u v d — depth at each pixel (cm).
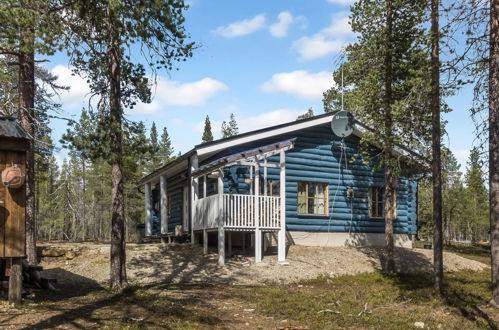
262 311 996
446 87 1072
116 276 1140
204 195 1705
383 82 1558
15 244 944
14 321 814
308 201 1923
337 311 1012
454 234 6028
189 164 1897
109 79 1163
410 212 2147
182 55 1166
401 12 1509
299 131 1914
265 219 1595
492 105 1072
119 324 823
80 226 5706
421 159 1672
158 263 1503
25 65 1500
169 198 2467
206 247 1647
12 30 1027
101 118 1148
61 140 1115
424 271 1653
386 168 1616
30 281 1147
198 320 888
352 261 1680
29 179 1496
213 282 1330
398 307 1084
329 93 1795
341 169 1991
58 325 802
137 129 1178
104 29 1133
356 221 1997
